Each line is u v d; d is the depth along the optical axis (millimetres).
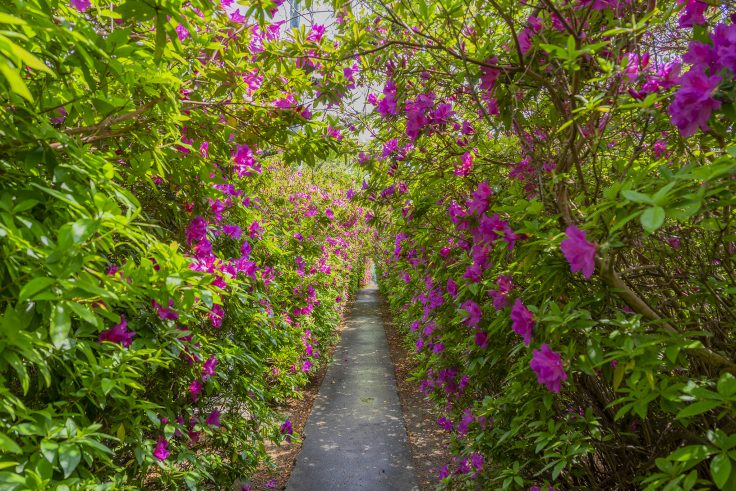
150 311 1863
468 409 2848
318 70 2248
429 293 3525
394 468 3959
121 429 1679
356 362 7574
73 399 1464
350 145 2777
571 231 1084
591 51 1220
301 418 5156
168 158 1753
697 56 1000
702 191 858
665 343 1209
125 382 1447
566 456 1587
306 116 2213
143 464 1872
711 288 1419
